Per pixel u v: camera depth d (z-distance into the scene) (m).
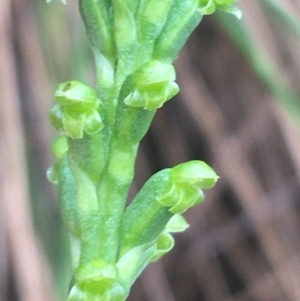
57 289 0.10
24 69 0.10
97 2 0.07
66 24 0.10
